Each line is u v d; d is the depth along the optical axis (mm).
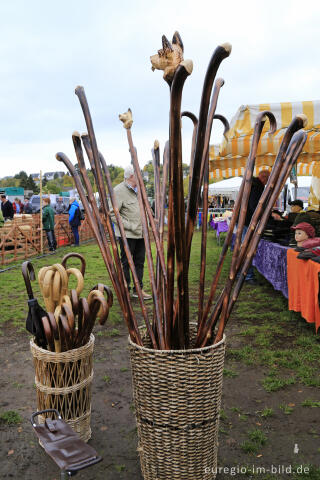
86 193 1853
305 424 2408
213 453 1852
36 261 9648
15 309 5152
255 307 5051
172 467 1772
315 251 3688
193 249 11039
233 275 1711
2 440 2291
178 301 1646
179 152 1385
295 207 6602
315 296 3623
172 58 1370
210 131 1735
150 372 1672
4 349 3764
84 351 2113
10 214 14969
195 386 1666
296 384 2924
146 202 1854
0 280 7191
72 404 2143
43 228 11477
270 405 2643
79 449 1585
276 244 5391
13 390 2922
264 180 5938
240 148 5191
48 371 2086
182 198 1439
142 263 5398
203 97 1342
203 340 1802
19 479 1969
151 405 1720
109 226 1756
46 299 2133
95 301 2033
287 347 3637
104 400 2768
